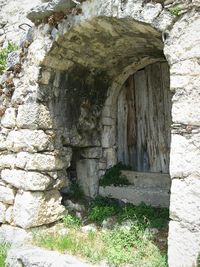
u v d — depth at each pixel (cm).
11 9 781
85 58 514
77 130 561
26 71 500
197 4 330
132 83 605
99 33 453
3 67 634
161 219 488
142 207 520
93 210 536
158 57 541
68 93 537
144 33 420
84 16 423
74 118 554
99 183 604
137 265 376
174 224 332
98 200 580
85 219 539
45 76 492
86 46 487
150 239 440
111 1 393
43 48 474
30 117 489
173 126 341
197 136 326
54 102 516
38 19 477
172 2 350
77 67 522
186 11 338
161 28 354
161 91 570
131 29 419
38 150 493
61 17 448
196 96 329
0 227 510
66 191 592
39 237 462
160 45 464
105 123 608
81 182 612
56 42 464
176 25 345
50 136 511
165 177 552
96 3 407
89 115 580
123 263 387
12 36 773
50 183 509
